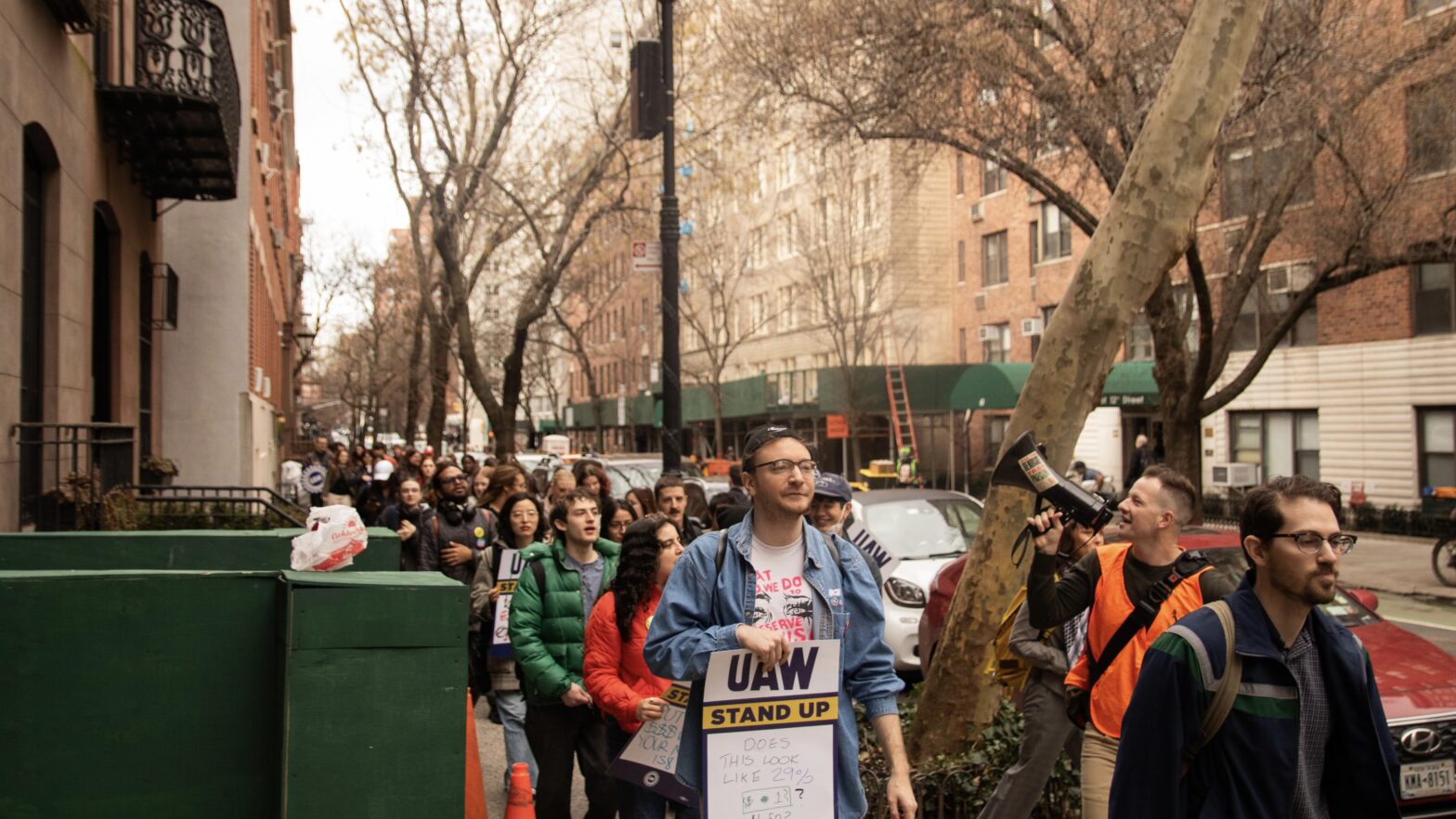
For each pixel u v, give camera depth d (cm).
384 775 361
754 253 4716
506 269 3700
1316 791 298
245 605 369
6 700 349
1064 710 496
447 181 2222
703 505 1627
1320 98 1433
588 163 2359
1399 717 579
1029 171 1528
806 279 4078
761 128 1725
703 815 358
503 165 2420
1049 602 442
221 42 1289
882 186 3797
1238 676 297
